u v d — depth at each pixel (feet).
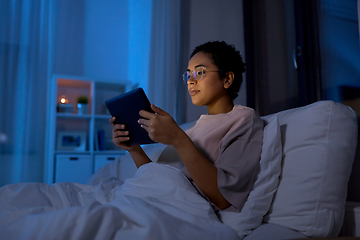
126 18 11.71
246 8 9.09
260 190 2.42
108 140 10.44
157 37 8.87
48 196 2.71
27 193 2.58
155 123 2.38
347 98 5.77
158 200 2.18
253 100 8.55
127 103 2.73
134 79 10.72
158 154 4.22
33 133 7.95
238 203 2.34
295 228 2.36
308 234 2.32
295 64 6.95
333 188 2.39
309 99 6.67
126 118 2.84
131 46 11.32
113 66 11.32
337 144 2.47
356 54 5.65
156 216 1.62
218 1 9.45
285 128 2.81
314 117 2.60
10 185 2.73
